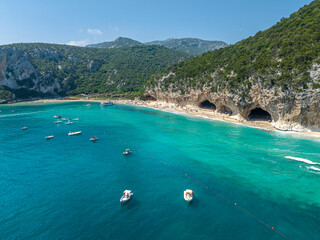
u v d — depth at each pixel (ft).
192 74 386.32
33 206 99.50
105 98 602.85
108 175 131.95
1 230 83.82
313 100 200.34
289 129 225.15
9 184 119.65
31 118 319.47
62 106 467.11
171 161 155.22
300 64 211.20
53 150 177.06
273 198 108.58
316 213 97.09
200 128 255.70
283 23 326.65
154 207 99.91
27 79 588.09
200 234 83.30
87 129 251.80
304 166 145.89
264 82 238.07
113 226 86.94
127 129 252.83
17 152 171.42
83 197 107.04
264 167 144.77
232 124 273.33
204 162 153.58
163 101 475.72
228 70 305.12
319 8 278.26
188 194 107.04
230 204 103.35
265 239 81.35
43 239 79.61
